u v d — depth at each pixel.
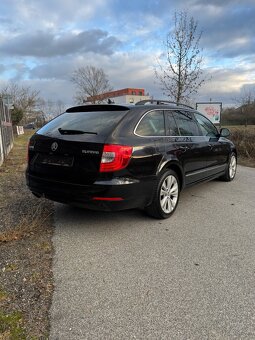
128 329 2.37
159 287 2.92
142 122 4.31
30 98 55.31
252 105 35.47
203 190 6.55
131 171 3.91
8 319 2.41
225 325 2.42
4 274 3.06
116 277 3.07
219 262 3.40
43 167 4.30
